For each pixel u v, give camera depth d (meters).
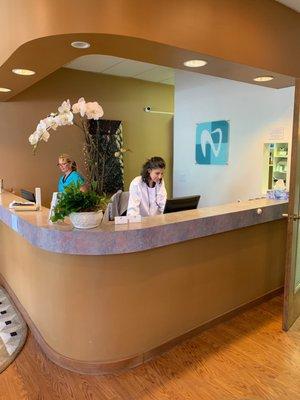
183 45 2.15
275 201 3.28
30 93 4.52
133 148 5.53
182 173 4.91
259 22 2.59
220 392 2.07
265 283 3.27
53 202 2.25
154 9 2.02
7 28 2.24
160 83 5.71
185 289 2.55
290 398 2.02
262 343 2.57
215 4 2.29
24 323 2.88
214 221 2.57
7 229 3.29
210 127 4.34
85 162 5.06
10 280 3.39
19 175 4.58
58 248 2.10
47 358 2.40
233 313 2.96
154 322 2.40
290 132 3.48
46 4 1.92
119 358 2.28
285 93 3.48
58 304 2.28
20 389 2.10
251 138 3.87
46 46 2.09
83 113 2.05
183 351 2.47
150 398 2.03
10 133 4.46
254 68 2.65
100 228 2.13
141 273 2.27
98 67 4.73
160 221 2.35
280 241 3.37
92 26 1.89
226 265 2.83
